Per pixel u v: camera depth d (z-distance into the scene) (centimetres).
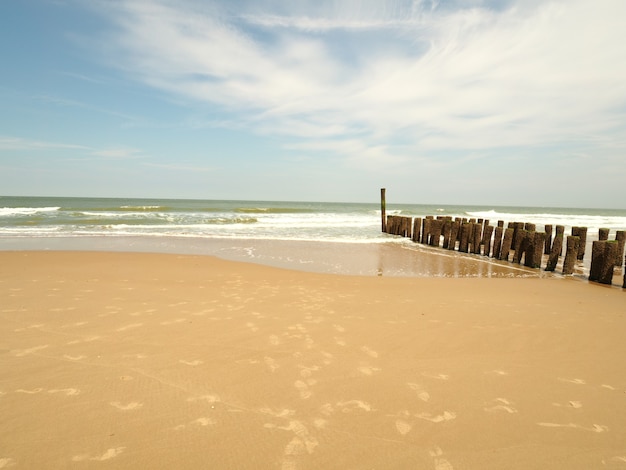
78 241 1440
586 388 332
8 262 936
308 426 264
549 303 653
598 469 228
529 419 281
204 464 224
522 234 1160
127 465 221
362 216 3294
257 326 480
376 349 412
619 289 816
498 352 412
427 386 329
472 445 248
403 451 240
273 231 1977
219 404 290
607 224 3462
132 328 459
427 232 1638
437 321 520
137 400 292
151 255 1127
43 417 266
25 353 377
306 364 368
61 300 580
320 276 870
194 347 404
